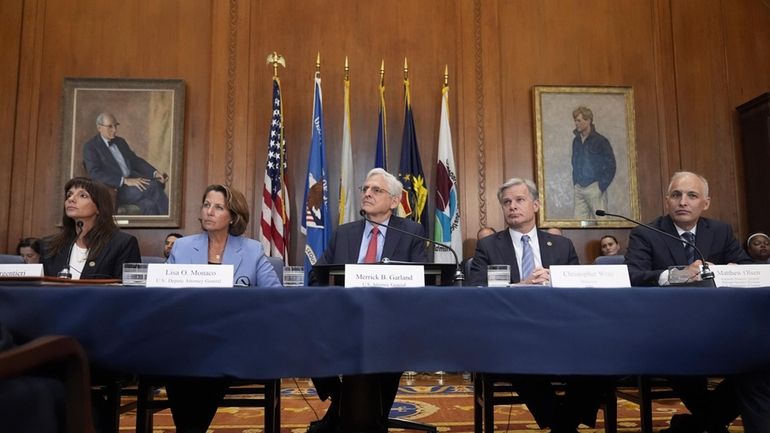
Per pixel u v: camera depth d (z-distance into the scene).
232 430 3.00
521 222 3.05
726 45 6.32
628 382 2.63
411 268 1.96
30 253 4.99
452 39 6.23
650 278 2.52
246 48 6.06
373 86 6.10
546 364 1.55
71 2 6.04
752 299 1.60
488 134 6.10
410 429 2.83
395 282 1.93
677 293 1.59
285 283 2.27
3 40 5.93
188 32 6.09
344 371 1.51
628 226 6.01
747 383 1.72
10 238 5.71
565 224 5.96
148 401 2.20
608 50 6.28
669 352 1.58
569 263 3.03
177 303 1.52
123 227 5.78
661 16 6.34
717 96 6.24
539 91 6.12
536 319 1.57
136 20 6.07
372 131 6.05
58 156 5.85
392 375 2.48
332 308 1.53
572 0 6.34
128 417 3.47
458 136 6.09
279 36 6.11
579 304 1.58
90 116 5.88
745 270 2.09
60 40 5.99
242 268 2.82
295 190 5.93
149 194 5.83
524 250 3.06
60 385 1.39
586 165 6.05
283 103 6.03
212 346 1.52
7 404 1.18
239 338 1.52
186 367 1.51
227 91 6.00
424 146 6.07
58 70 5.96
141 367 1.51
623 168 6.07
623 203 6.03
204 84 6.05
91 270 2.90
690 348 1.58
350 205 5.65
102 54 6.00
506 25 6.27
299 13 6.16
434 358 1.54
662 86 6.24
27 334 1.50
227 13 6.09
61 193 5.77
